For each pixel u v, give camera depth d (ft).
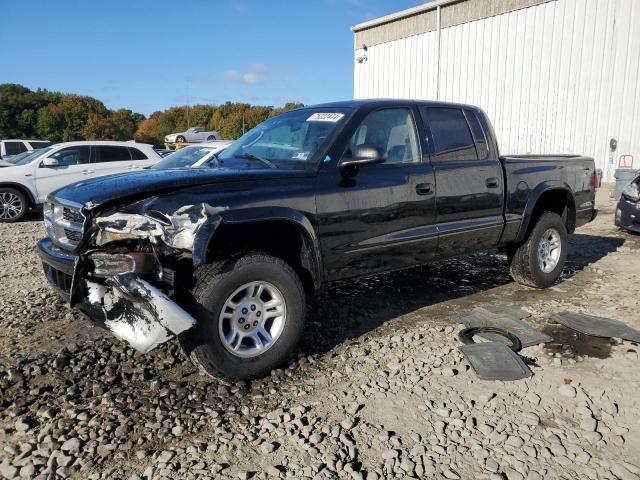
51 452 9.05
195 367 12.05
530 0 52.60
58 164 39.24
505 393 10.98
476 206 15.97
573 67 50.31
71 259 11.67
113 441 9.34
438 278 19.94
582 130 50.42
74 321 15.24
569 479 8.32
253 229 11.96
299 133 14.07
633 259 23.12
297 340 12.04
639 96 46.34
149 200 10.60
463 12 58.85
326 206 12.50
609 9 47.21
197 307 10.59
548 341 13.52
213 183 11.20
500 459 8.83
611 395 10.88
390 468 8.60
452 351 13.02
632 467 8.57
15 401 10.69
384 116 14.34
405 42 65.77
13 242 29.12
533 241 17.90
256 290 11.46
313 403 10.66
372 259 13.70
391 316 15.70
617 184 39.47
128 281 9.95
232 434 9.57
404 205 14.08
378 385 11.37
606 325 14.47
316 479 8.35
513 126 55.93
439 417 10.11
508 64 55.36
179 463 8.75
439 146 15.35
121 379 11.62
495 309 15.99
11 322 15.16
